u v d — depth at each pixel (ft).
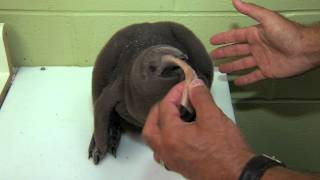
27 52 3.18
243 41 2.94
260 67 2.99
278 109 3.60
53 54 3.21
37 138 2.62
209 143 1.76
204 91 1.92
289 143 3.85
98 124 2.31
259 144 3.85
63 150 2.54
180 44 2.43
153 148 1.96
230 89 3.45
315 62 2.82
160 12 3.03
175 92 1.96
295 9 3.05
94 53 3.22
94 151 2.43
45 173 2.38
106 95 2.28
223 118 1.83
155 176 2.39
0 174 2.37
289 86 3.45
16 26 3.04
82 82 3.13
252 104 3.56
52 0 2.92
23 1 2.92
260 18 2.72
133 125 2.59
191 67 2.22
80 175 2.38
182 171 1.92
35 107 2.88
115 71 2.37
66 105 2.90
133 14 3.03
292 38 2.72
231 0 2.98
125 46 2.37
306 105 3.58
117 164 2.46
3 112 2.82
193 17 3.07
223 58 3.17
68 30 3.08
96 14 3.01
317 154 3.94
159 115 1.93
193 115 1.96
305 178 1.68
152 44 2.34
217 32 3.15
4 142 2.58
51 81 3.12
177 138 1.80
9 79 3.06
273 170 1.70
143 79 2.08
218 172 1.75
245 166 1.70
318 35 2.72
